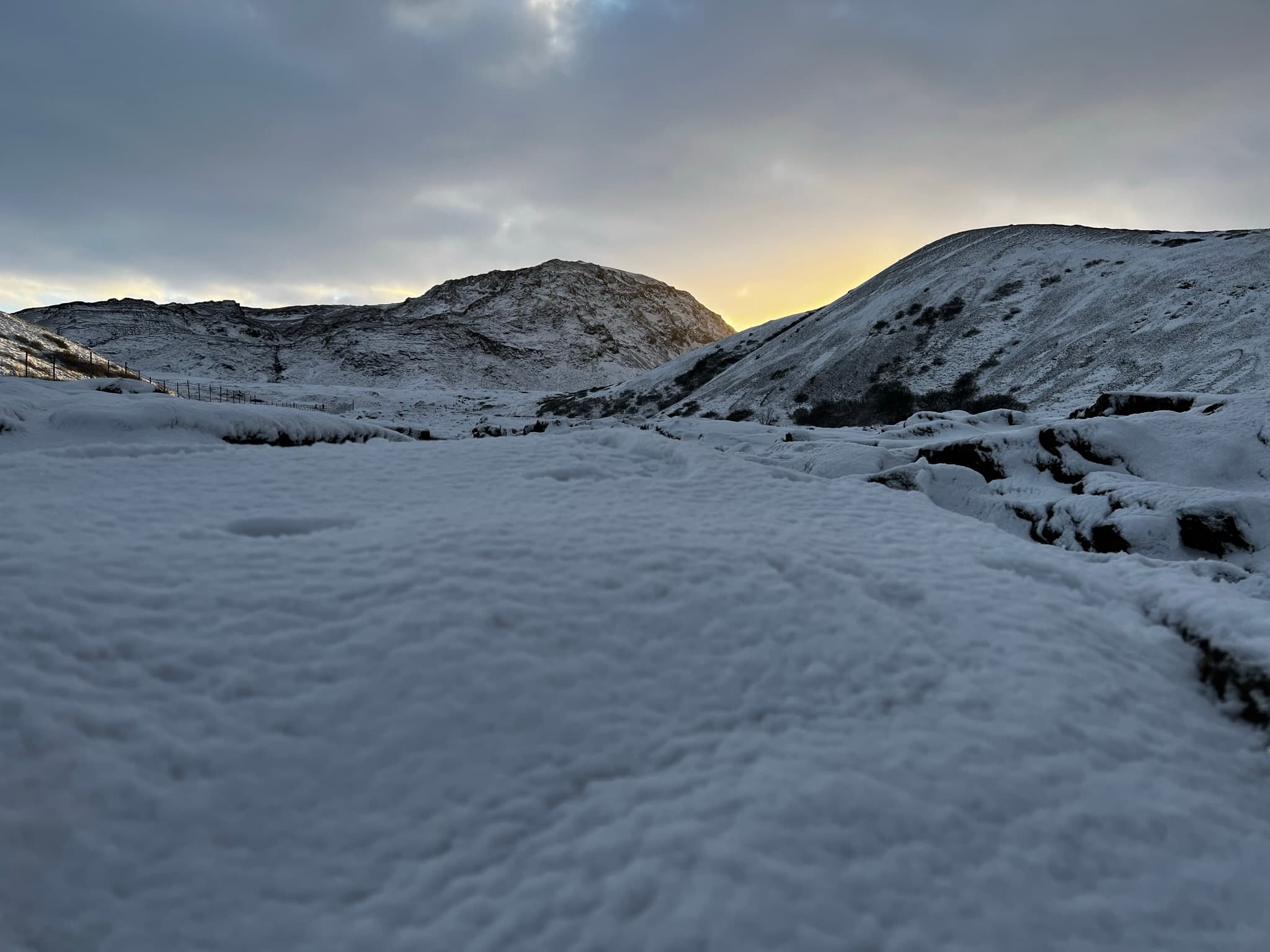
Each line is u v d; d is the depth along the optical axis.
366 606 6.22
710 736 5.42
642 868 4.18
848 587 7.41
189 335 171.88
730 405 87.81
